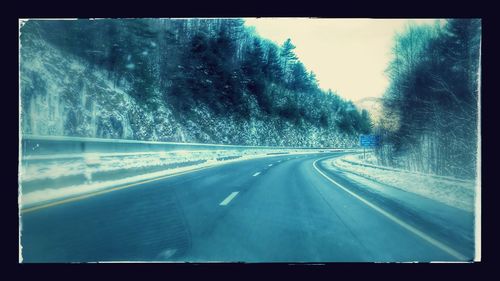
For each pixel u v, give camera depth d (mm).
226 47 53500
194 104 45000
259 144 59125
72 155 10109
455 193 10703
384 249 5391
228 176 15641
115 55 29078
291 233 6152
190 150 22344
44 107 19750
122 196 9086
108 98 26391
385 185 13453
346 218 7340
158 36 36812
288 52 78438
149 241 5488
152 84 34188
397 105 21531
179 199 9094
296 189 11711
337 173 18953
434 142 17984
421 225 6797
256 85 66875
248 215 7461
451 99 16891
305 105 88500
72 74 23078
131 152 14391
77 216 6742
